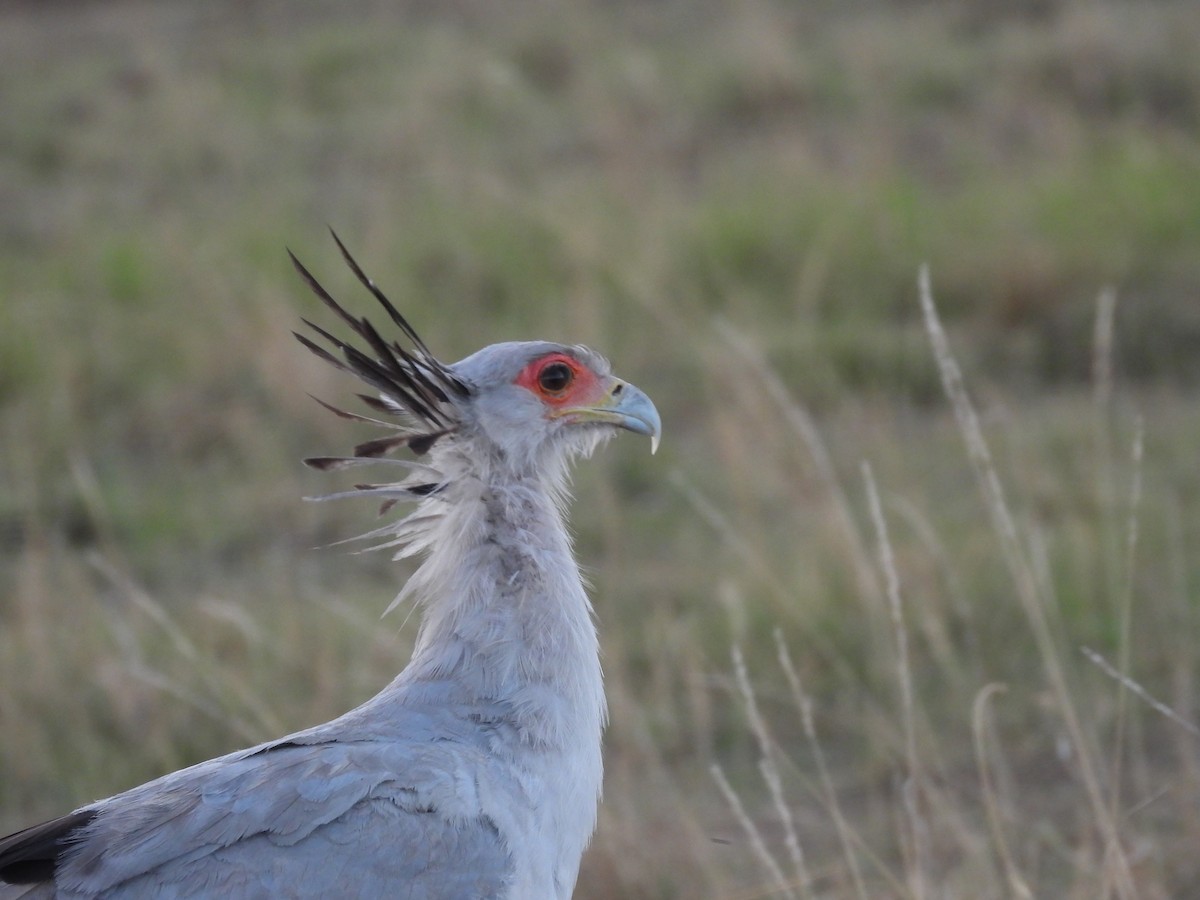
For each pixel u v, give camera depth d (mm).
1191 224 24641
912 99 31781
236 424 21000
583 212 26078
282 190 30047
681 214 26328
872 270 24094
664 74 33781
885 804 13570
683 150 30703
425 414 9625
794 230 25203
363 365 9406
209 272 25094
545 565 9406
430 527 9820
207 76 36469
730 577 16453
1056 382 21703
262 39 39312
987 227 25062
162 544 18734
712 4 38406
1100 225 24781
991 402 20391
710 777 14086
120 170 32438
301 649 15219
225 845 8188
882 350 21766
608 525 17453
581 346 10234
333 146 32250
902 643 11484
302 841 8211
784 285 23953
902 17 36281
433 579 9594
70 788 14070
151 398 21906
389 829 8266
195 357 22609
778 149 28891
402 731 8812
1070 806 13328
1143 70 30906
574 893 12469
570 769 9008
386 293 23953
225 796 8352
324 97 35000
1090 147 28328
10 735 14375
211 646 14930
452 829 8375
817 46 35000
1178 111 30234
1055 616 14414
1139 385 21359
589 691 9242
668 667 15180
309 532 19000
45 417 21438
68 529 19188
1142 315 22484
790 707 14953
